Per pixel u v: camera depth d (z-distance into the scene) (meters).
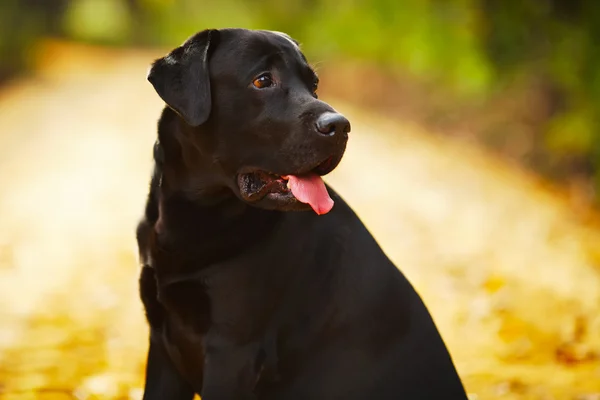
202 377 3.71
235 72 3.60
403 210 11.80
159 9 52.22
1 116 21.17
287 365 3.69
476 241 10.02
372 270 3.81
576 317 7.06
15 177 13.67
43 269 8.66
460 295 8.00
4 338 6.59
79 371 5.93
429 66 19.52
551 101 14.11
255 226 3.59
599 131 11.53
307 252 3.68
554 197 12.34
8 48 28.66
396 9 21.59
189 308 3.61
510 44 14.14
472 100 17.67
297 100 3.58
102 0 55.09
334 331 3.72
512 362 6.32
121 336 6.79
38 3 43.69
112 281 8.29
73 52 43.16
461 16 16.84
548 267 8.72
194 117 3.52
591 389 5.55
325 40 26.16
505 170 14.55
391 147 17.86
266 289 3.60
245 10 33.81
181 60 3.64
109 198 12.19
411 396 3.77
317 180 3.58
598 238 9.96
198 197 3.62
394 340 3.79
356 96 24.66
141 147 17.08
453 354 6.53
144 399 3.90
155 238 3.68
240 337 3.58
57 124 20.12
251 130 3.59
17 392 5.45
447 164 15.52
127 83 30.02
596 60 11.59
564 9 12.27
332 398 3.73
